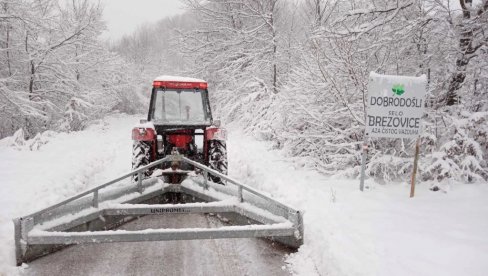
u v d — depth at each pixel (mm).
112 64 23578
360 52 6934
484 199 5012
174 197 4820
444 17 6496
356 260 3275
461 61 6453
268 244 3887
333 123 7285
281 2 16203
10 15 12812
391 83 5328
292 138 7348
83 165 7863
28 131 15617
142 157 5605
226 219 4344
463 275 3072
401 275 3057
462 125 5656
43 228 3326
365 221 4285
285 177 6445
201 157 6109
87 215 3670
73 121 17016
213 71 18109
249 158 8398
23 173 6859
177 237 3268
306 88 7738
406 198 5227
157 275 3270
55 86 16078
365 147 5496
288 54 14531
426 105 6652
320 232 3893
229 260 3555
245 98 13664
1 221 4418
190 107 6379
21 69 15219
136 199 4297
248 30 16656
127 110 31766
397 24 6840
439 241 3734
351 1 8484
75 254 3629
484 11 6168
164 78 6395
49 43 15617
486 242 3703
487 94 6500
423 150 6441
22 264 3318
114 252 3701
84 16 17781
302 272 3314
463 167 5570
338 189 5668
